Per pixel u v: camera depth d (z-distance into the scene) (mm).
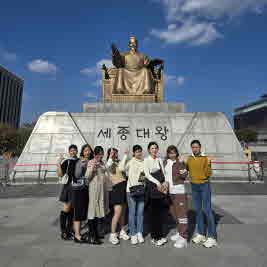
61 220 5469
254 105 93875
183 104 18078
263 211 7773
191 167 5441
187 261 4285
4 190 11570
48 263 4191
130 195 5352
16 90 96125
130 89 18656
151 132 16594
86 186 5324
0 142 48844
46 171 14609
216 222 6609
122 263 4203
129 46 20656
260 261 4262
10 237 5516
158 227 5168
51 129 16578
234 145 16094
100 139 16297
